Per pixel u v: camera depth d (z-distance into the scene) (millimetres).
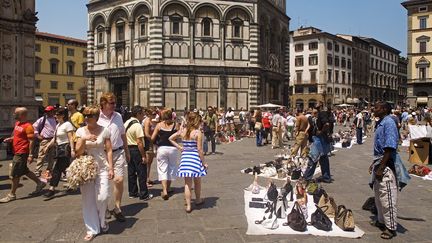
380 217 7832
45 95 72375
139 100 40562
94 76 44969
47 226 7973
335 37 81938
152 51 38938
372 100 105625
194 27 40094
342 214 7879
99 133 7676
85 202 7328
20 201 10008
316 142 12250
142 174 10211
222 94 40844
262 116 25203
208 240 7207
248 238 7312
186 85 39906
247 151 21438
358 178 13188
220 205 9602
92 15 44406
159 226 8000
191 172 8859
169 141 10375
